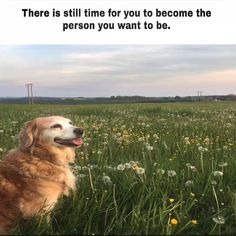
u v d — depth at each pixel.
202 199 1.47
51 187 1.41
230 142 2.69
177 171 1.74
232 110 6.56
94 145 2.44
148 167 1.79
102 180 1.58
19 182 1.38
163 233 1.21
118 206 1.39
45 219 1.27
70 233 1.24
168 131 3.20
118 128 3.44
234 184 1.62
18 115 5.43
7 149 2.27
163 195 1.39
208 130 3.27
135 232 1.22
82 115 5.75
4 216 1.31
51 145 1.49
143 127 3.56
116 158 2.09
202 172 1.70
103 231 1.28
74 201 1.41
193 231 1.26
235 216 1.32
